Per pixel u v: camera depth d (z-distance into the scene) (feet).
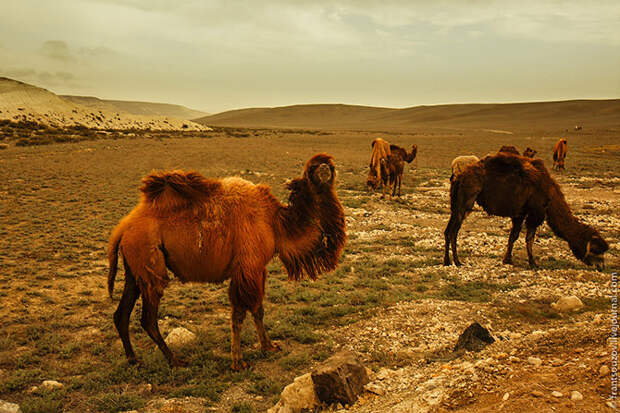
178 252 18.61
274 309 26.86
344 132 365.81
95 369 19.22
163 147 160.76
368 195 72.59
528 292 27.20
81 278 32.09
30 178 83.25
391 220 53.47
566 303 23.97
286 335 22.81
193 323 24.73
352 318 24.84
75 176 88.99
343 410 14.64
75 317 25.25
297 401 15.37
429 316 24.04
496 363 14.67
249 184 19.86
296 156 143.64
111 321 24.58
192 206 18.62
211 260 18.78
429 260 36.81
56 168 98.99
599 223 49.21
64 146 147.43
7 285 30.01
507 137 268.82
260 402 16.44
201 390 17.10
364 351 20.63
